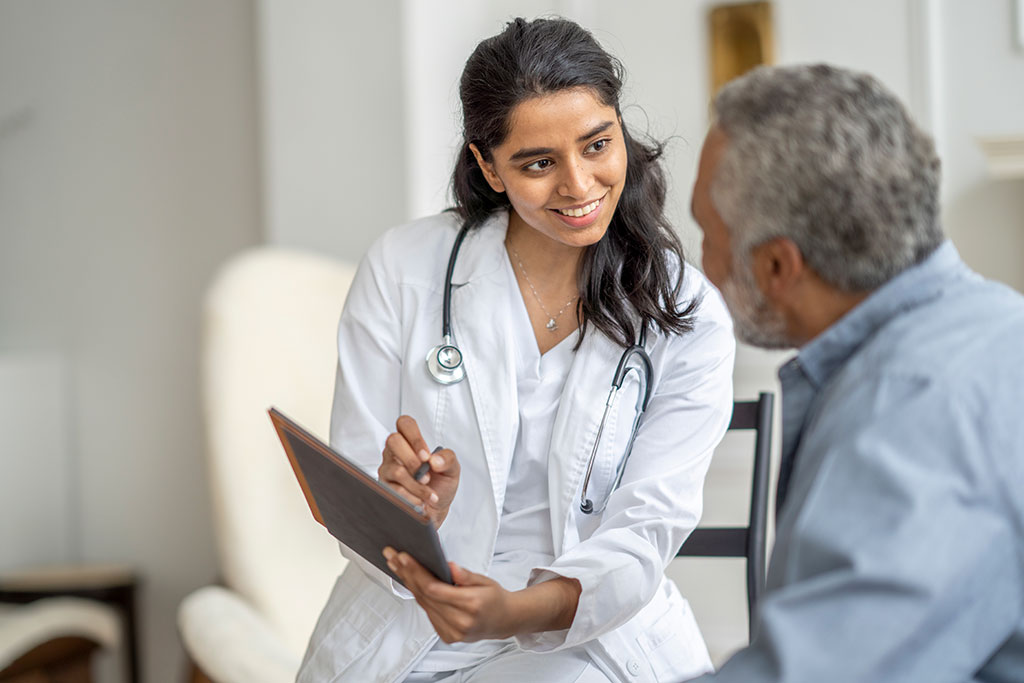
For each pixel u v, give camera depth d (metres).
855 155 1.08
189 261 3.46
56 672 3.16
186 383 3.48
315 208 3.12
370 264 1.78
